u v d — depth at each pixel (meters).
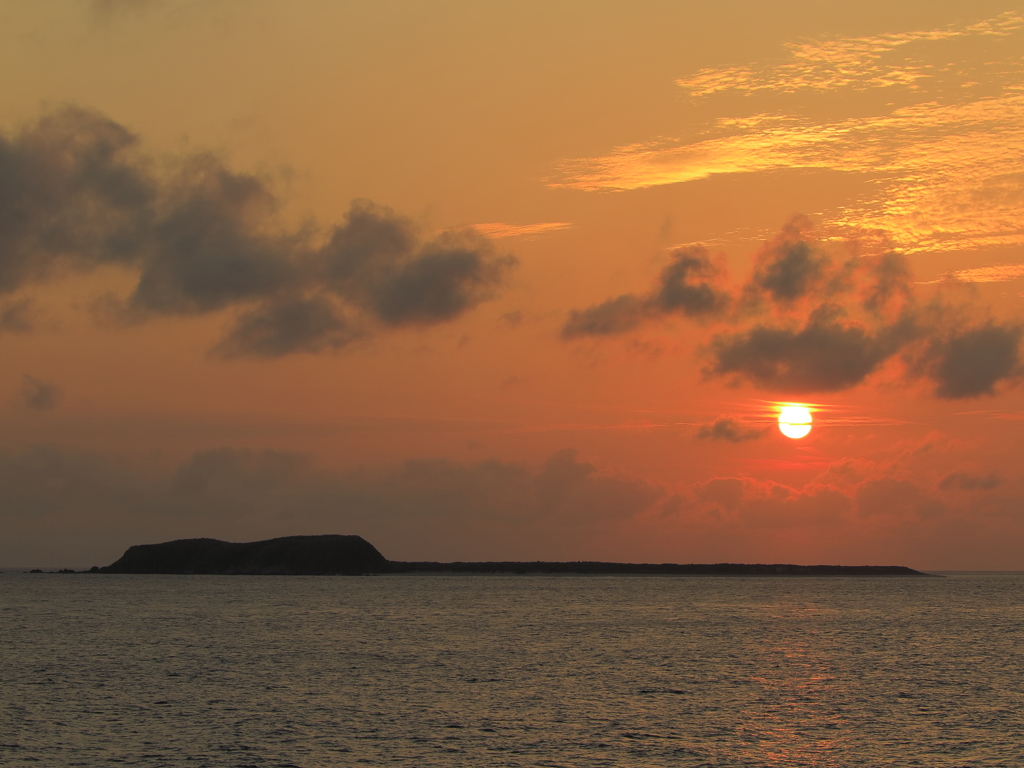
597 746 49.44
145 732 52.06
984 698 63.91
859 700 62.75
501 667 77.38
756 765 46.22
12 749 48.25
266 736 51.22
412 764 45.88
